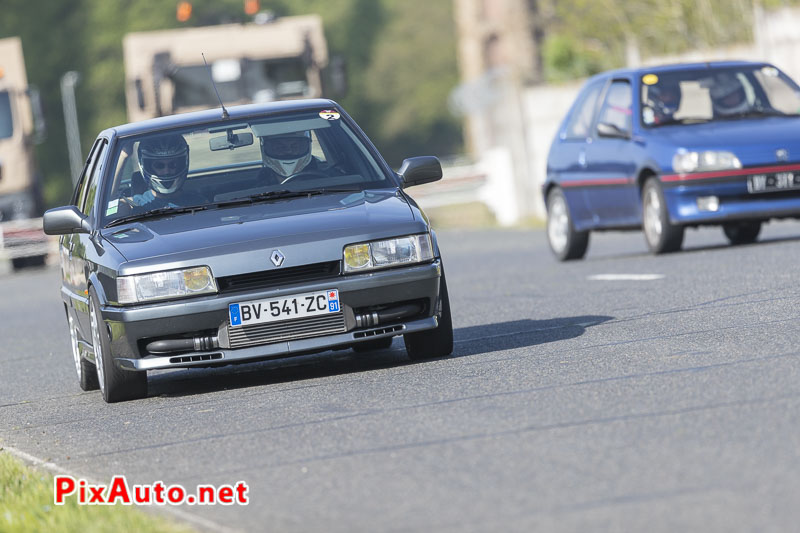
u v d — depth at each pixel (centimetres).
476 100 15012
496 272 4850
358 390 2433
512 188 9294
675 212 4316
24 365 3675
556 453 1753
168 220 2742
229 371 3020
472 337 3031
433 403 2208
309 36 8450
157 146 2911
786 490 1469
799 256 3806
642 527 1393
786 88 4644
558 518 1459
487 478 1669
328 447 1966
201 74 8288
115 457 2120
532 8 13688
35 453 2258
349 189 2817
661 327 2783
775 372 2122
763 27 7131
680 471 1591
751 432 1744
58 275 8031
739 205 4259
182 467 1972
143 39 8338
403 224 2612
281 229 2603
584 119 4928
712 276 3597
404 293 2584
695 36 8025
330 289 2548
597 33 8719
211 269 2547
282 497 1708
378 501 1623
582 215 4862
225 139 2914
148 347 2575
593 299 3481
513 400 2150
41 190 9512
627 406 1997
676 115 4562
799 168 4256
